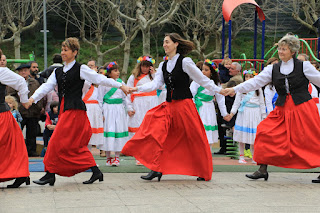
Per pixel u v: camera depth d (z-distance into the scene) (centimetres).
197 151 643
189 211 455
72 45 607
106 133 834
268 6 3012
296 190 577
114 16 2227
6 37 3669
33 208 469
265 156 646
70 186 604
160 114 650
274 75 655
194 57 3212
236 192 558
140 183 626
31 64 1041
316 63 939
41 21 3619
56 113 987
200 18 2612
